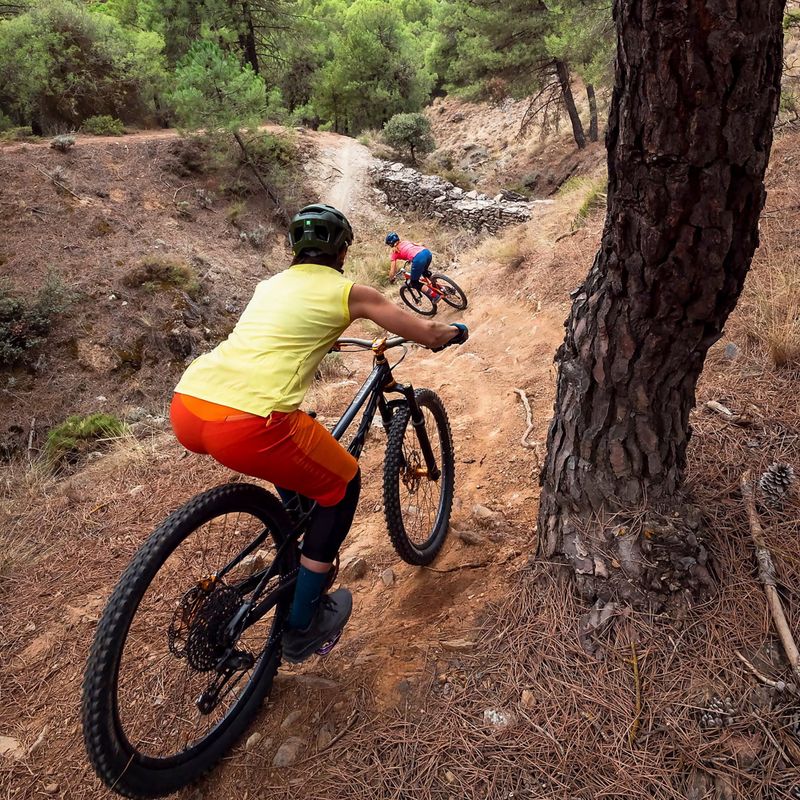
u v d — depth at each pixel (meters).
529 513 3.16
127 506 4.05
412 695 2.24
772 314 3.78
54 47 16.56
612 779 1.85
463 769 1.95
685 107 1.67
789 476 2.62
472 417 4.58
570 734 1.98
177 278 11.48
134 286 11.12
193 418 1.86
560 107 24.16
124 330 10.35
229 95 15.12
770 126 1.74
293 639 2.27
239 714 2.24
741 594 2.25
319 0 30.44
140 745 2.24
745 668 2.05
